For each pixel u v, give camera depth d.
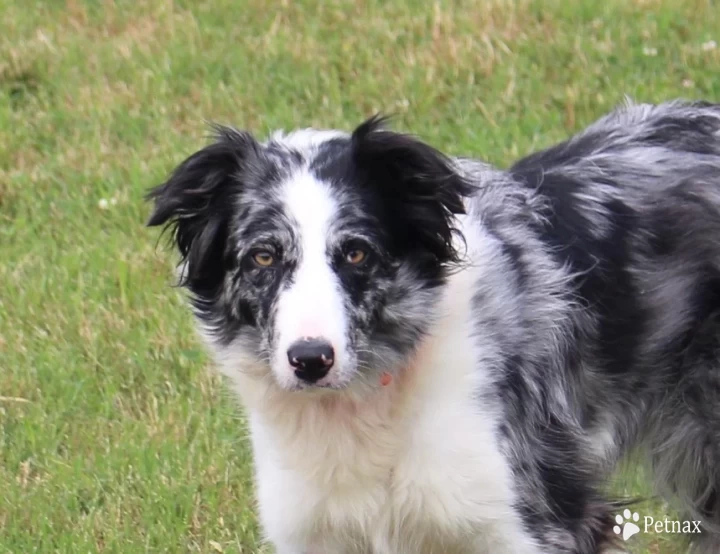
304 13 14.98
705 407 6.95
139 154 12.48
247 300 6.14
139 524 8.20
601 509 6.62
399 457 6.23
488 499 6.16
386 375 6.13
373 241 6.01
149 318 10.11
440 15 14.33
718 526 7.38
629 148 7.21
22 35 14.77
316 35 14.38
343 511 6.41
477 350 6.23
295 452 6.35
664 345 6.93
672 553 7.86
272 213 6.02
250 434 6.73
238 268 6.17
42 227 11.57
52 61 14.15
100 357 9.76
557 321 6.55
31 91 13.85
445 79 13.32
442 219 6.14
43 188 12.12
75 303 10.29
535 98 12.89
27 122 13.16
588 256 6.75
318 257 5.94
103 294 10.49
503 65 13.34
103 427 9.08
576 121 12.44
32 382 9.50
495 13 14.32
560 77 13.16
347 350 5.79
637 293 6.83
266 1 15.18
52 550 7.98
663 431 7.13
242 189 6.21
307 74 13.52
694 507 7.38
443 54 13.59
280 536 6.60
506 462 6.21
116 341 9.91
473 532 6.27
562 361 6.59
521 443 6.34
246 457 8.67
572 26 13.96
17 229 11.49
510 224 6.68
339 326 5.77
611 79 12.97
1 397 9.34
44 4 15.62
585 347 6.73
